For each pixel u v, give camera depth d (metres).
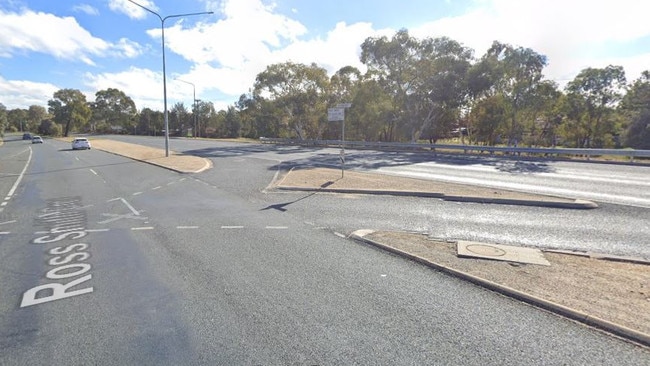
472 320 3.54
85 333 3.39
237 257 5.45
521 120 30.92
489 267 4.88
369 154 26.47
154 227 7.30
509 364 2.87
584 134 31.69
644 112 30.06
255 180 13.85
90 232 6.98
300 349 3.10
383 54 32.12
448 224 7.45
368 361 2.92
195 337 3.30
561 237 6.52
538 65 28.86
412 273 4.77
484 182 12.78
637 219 7.68
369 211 8.66
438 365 2.87
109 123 111.12
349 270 4.89
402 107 33.84
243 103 53.94
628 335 3.18
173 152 29.45
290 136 49.12
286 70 42.62
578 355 2.96
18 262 5.35
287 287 4.35
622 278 4.50
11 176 16.69
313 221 7.73
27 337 3.33
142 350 3.11
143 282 4.56
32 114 127.62
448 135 39.16
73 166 20.80
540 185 12.02
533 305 3.82
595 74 29.64
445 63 29.55
